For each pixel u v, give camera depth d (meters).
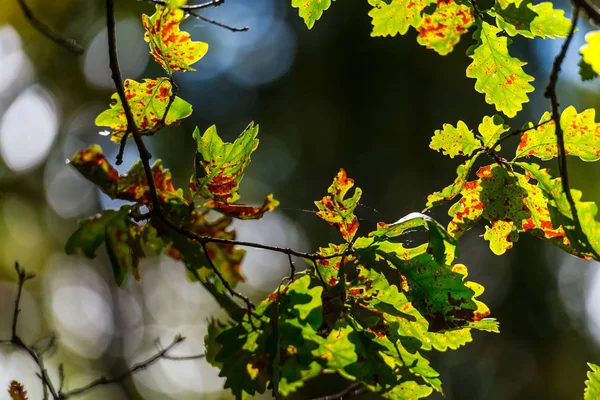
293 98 10.53
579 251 2.32
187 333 13.40
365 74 10.16
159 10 2.57
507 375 10.19
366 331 2.52
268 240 10.44
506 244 2.58
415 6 2.87
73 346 13.96
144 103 2.73
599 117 9.49
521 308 10.23
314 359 2.62
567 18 2.54
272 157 10.71
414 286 2.40
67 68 11.45
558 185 2.43
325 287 2.52
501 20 2.65
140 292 13.93
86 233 2.69
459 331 2.48
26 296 13.34
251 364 2.65
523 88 2.68
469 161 2.56
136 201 2.82
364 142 10.07
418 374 2.57
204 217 2.91
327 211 2.56
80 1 10.70
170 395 12.99
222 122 10.66
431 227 2.28
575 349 10.38
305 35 10.66
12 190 12.53
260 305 2.58
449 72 9.78
